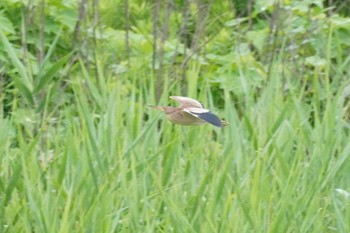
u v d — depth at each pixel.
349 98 12.50
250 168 10.24
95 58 12.77
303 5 13.99
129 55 13.05
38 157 10.88
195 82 12.00
